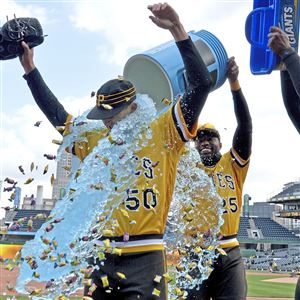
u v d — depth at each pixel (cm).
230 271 369
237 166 386
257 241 4956
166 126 248
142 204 239
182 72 295
